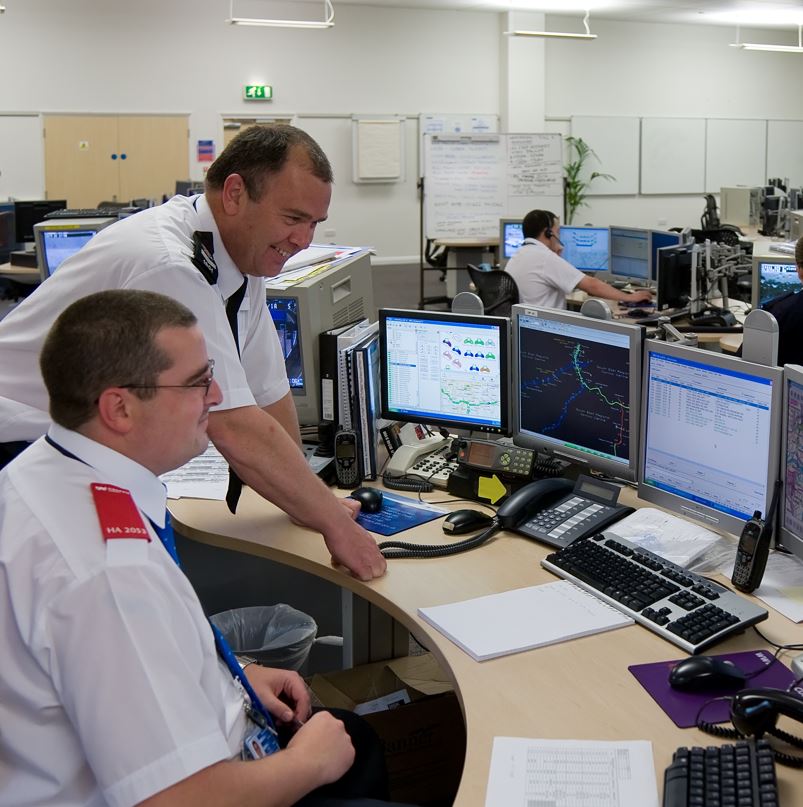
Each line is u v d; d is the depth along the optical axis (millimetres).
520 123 11648
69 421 1215
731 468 1822
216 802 1094
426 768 2127
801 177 13305
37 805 1116
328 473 2389
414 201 11734
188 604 1202
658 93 12430
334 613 2830
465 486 2268
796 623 1629
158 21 10406
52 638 1081
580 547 1876
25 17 9992
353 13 11047
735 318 5070
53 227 5570
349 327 2660
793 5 10883
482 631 1605
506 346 2285
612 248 6824
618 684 1451
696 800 1148
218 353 1822
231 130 10891
